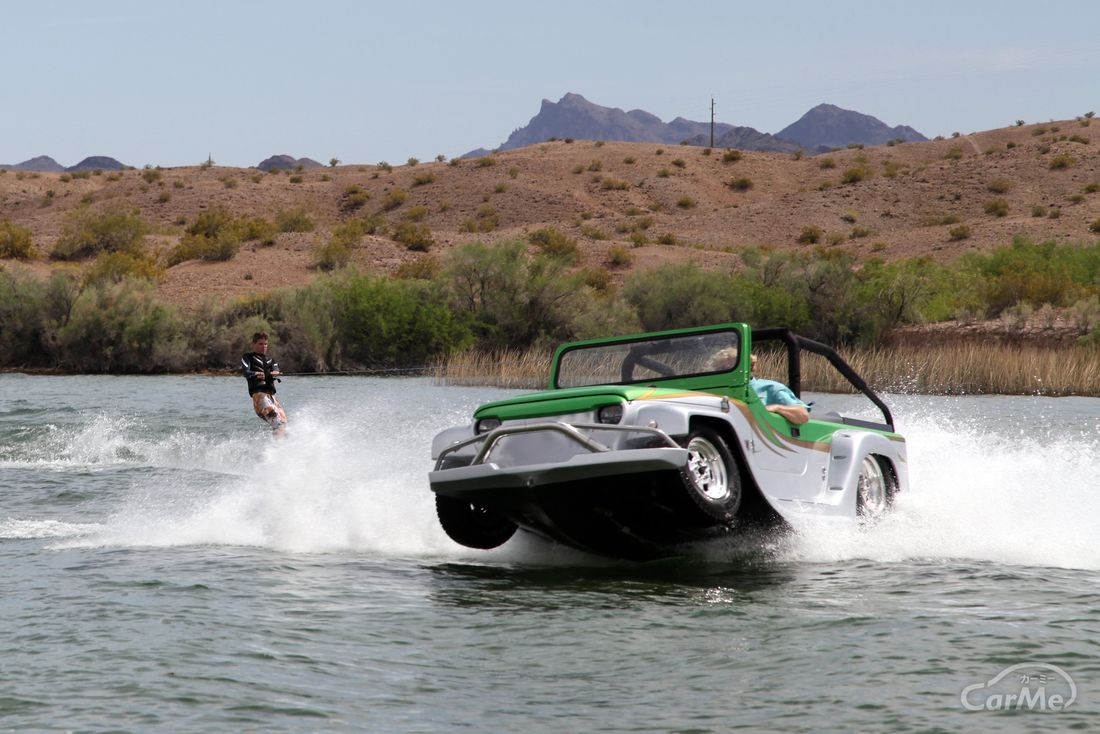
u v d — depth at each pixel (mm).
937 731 14398
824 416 29500
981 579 23625
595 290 165500
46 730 14547
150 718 14992
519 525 25750
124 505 35812
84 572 24641
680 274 146875
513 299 139625
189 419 66188
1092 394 83438
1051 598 21656
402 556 27391
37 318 136625
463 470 24453
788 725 14719
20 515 33938
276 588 23062
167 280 168500
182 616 20406
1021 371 85688
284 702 15688
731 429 25344
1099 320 113000
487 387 98875
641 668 17297
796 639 18781
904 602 21406
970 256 187750
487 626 19938
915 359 89062
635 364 28250
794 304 138875
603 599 22078
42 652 18016
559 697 15969
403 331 133375
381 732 14602
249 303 141375
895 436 31000
